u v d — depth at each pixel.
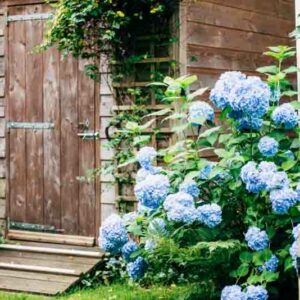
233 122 5.89
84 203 7.65
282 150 5.85
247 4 8.03
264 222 5.71
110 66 7.46
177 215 5.58
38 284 7.04
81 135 7.65
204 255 5.73
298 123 6.01
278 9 8.52
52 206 7.80
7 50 8.00
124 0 7.24
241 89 5.65
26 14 7.90
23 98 7.93
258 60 8.17
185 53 7.21
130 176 7.41
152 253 5.86
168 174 5.94
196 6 7.35
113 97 7.47
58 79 7.75
